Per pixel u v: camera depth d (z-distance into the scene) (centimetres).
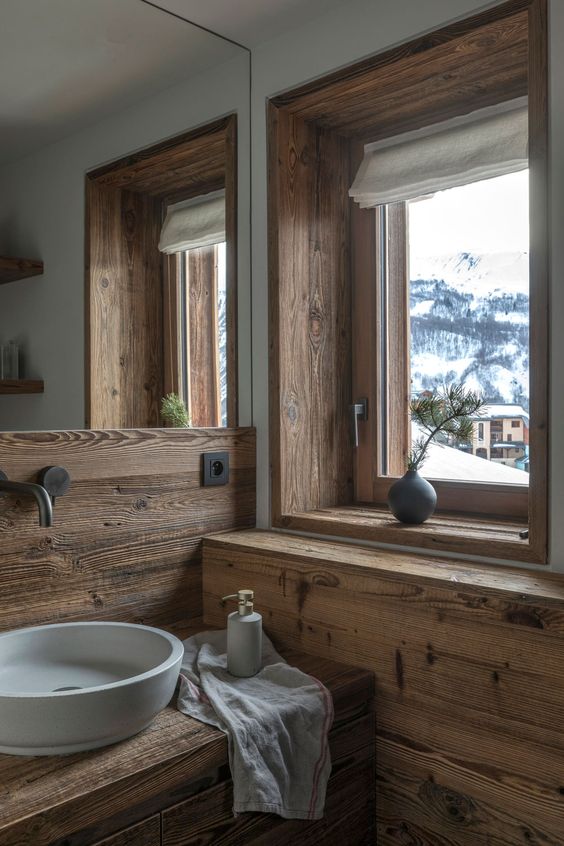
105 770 119
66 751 122
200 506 198
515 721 141
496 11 160
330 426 221
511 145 189
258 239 210
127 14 186
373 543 185
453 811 152
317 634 172
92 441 173
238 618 162
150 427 191
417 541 175
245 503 211
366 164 220
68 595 169
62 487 164
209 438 200
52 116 175
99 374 181
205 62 202
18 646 149
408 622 156
